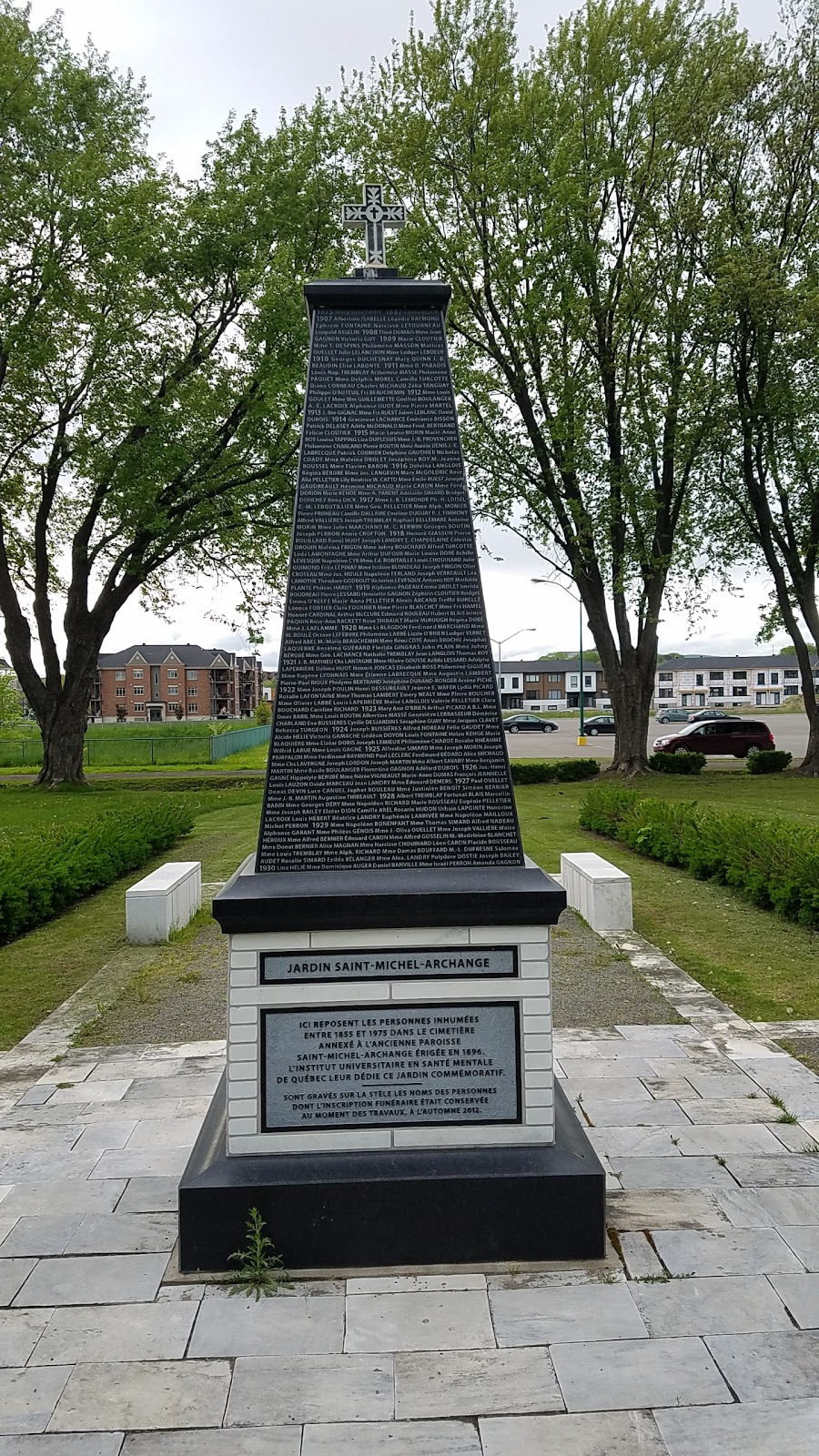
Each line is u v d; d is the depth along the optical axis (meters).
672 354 21.08
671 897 9.88
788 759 25.89
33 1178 3.98
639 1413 2.63
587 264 20.17
